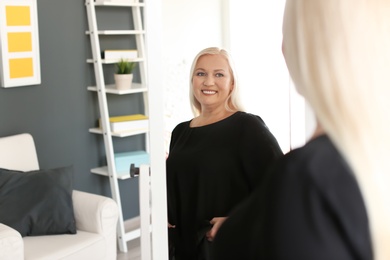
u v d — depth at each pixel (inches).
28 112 146.3
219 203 71.1
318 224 28.4
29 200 121.8
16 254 106.3
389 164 27.7
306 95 30.3
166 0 96.3
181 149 75.1
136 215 160.7
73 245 116.3
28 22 142.5
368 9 28.6
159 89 66.9
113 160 151.6
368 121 27.8
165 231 67.8
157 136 67.1
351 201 28.4
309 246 28.3
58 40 150.4
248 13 92.8
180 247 73.5
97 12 154.8
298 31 29.9
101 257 121.1
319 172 29.1
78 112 155.9
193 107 78.7
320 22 29.1
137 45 158.7
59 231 120.8
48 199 122.2
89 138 158.6
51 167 151.2
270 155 68.4
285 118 91.6
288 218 28.9
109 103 158.4
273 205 29.6
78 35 154.2
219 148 71.8
